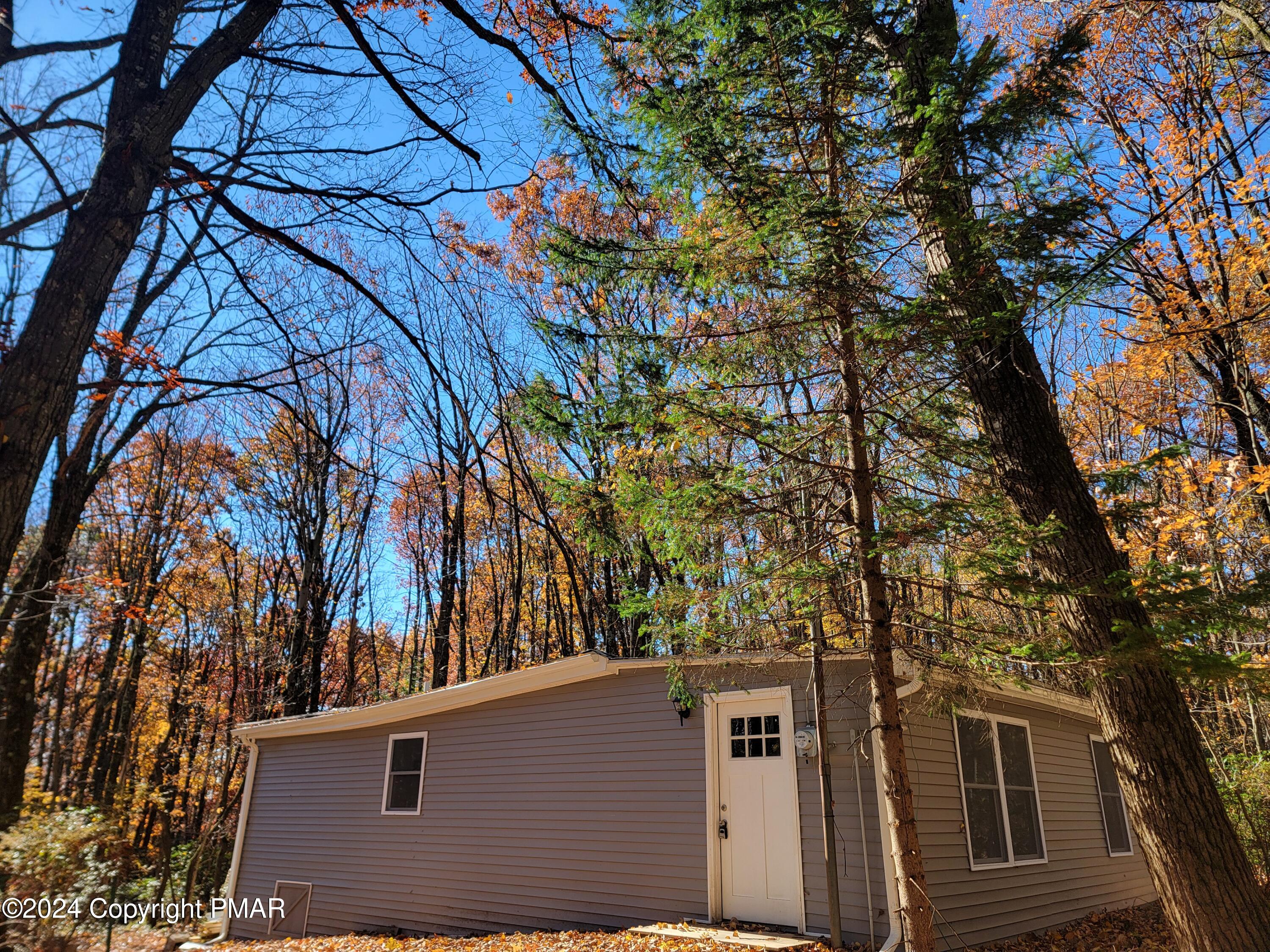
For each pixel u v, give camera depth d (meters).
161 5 3.94
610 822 9.07
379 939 9.06
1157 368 12.46
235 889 12.09
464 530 19.11
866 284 5.61
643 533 7.25
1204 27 11.38
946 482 6.48
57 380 3.19
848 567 6.12
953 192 5.55
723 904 8.13
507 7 5.19
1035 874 9.23
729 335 6.00
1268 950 4.97
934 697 6.63
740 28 5.57
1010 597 6.47
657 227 7.55
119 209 3.54
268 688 18.88
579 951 7.07
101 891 6.05
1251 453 11.03
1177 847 5.31
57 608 5.00
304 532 19.69
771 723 8.52
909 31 5.99
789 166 6.46
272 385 6.25
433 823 10.48
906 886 5.33
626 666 9.31
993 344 6.44
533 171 5.49
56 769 9.08
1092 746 11.76
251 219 4.49
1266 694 4.66
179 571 19.94
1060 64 5.31
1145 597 5.10
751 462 6.52
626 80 5.82
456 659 25.17
